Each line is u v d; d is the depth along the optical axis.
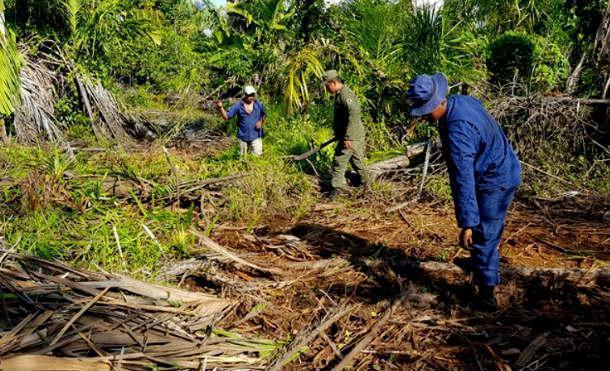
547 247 4.59
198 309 3.17
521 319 3.30
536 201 5.80
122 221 4.42
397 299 3.45
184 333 2.85
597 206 5.66
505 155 3.17
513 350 2.96
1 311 2.68
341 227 5.15
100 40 9.57
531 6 12.20
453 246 4.58
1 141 7.79
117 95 10.26
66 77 9.10
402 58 8.91
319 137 8.19
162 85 14.74
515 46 9.95
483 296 3.41
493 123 3.18
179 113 11.97
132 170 5.57
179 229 4.27
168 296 3.17
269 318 3.29
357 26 9.19
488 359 2.87
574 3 8.84
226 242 4.62
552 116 6.77
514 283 3.73
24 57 8.59
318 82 9.53
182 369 2.57
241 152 7.61
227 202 5.45
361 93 8.66
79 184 5.05
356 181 6.65
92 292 2.95
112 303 2.92
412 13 9.20
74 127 8.99
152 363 2.52
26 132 8.10
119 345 2.57
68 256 3.80
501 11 12.20
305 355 2.91
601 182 6.16
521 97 7.02
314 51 9.09
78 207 4.63
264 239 4.62
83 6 9.36
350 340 3.05
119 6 9.91
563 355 2.88
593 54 7.64
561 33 10.45
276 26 10.77
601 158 6.73
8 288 2.81
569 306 3.47
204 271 3.83
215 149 9.05
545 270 3.85
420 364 2.84
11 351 2.35
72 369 2.28
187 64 14.66
